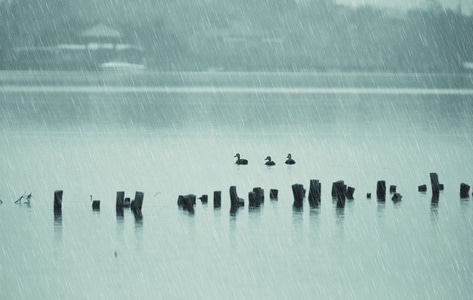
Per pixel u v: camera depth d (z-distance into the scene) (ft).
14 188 180.96
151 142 265.95
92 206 161.27
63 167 208.54
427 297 115.34
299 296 114.93
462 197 172.45
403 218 153.79
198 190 180.34
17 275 122.11
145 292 116.26
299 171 206.18
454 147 256.11
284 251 132.98
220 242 137.80
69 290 116.78
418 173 204.23
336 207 162.61
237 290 116.98
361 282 119.96
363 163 220.84
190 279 120.57
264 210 159.43
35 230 144.56
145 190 179.73
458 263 128.26
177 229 145.28
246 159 224.74
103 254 131.23
